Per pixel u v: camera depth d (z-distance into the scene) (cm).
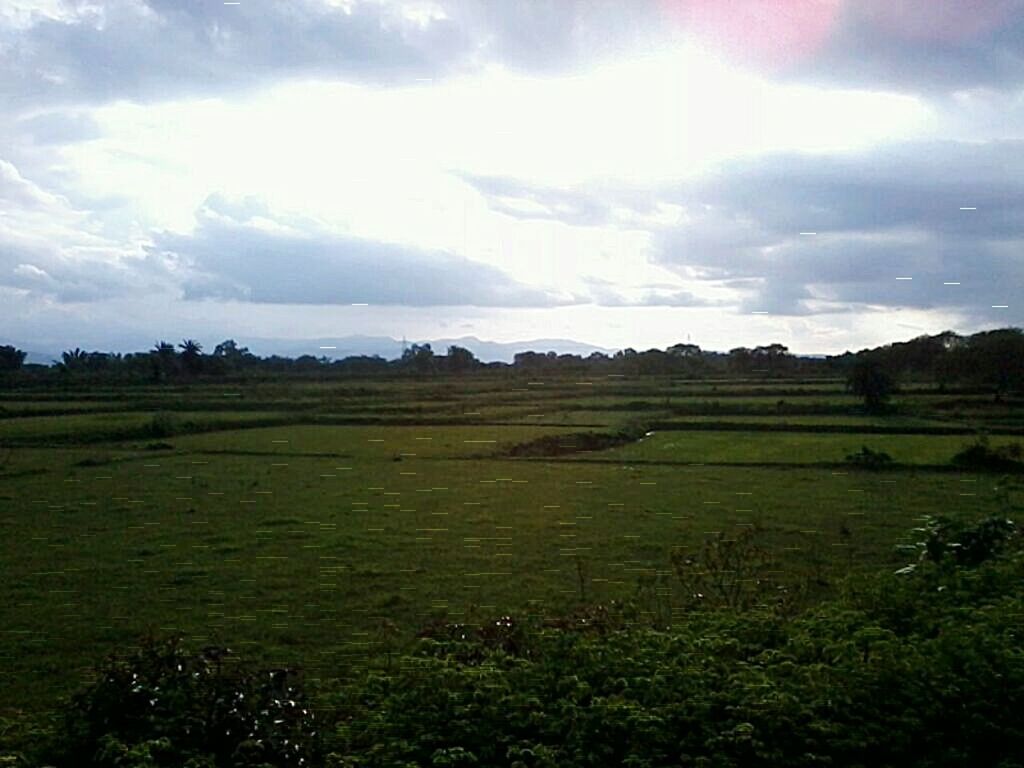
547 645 668
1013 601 735
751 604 1078
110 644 1546
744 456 4744
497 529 2753
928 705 588
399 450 5000
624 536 2603
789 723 566
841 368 10975
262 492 3581
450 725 572
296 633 1588
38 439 5053
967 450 4259
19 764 562
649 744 551
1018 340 6569
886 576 840
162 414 5769
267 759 562
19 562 2262
